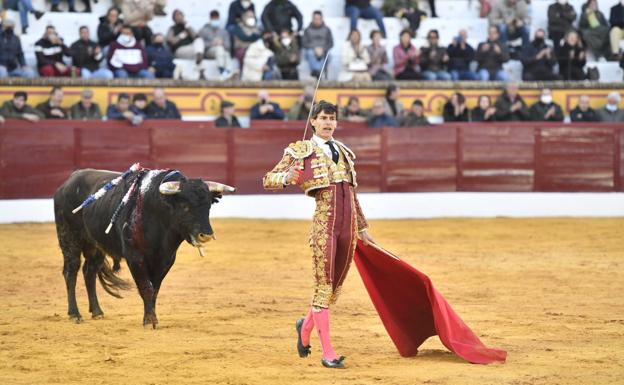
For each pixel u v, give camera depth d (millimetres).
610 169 36906
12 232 29766
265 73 35969
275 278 21406
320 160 12016
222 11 38562
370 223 33156
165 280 21016
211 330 14992
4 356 12992
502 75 37750
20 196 32812
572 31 38594
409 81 36531
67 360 12703
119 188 15398
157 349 13422
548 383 11234
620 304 17781
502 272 22281
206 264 23656
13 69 33812
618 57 39250
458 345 12508
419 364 12391
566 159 36688
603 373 11773
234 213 34375
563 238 29297
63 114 33344
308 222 33219
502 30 38344
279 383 11281
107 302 17984
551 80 38188
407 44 36969
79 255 16297
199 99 35219
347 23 38656
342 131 35188
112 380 11516
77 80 33875
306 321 12414
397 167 35625
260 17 37562
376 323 15664
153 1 35250
